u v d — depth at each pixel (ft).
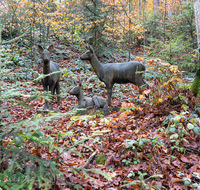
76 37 48.70
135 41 59.47
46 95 6.36
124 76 21.03
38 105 23.25
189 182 7.88
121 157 10.08
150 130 12.49
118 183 8.56
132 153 10.16
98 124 15.21
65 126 15.80
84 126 15.38
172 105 15.05
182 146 10.41
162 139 11.06
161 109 14.67
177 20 46.83
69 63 38.93
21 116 19.02
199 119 11.53
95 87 30.60
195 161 9.43
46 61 20.02
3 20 40.63
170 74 15.30
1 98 5.80
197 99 13.93
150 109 15.30
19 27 41.57
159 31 51.78
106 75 21.65
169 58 16.26
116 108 20.92
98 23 42.24
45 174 6.03
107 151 10.94
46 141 6.24
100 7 41.57
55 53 41.83
